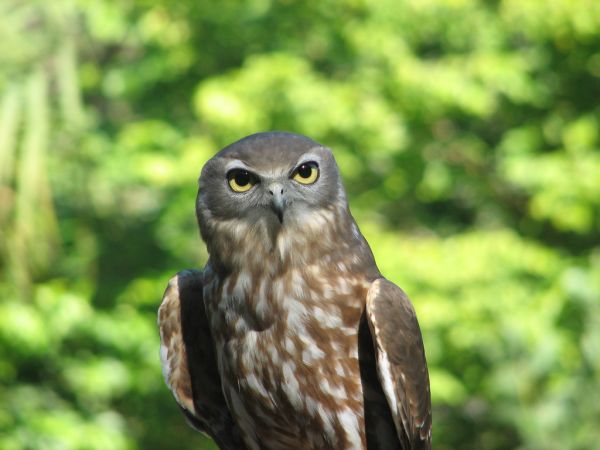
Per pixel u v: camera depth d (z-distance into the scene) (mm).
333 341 6125
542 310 14211
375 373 6152
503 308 14234
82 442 13336
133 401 15523
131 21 15742
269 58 14672
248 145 6156
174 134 15398
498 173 16797
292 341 6109
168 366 6441
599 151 16281
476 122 17562
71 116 12305
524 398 14078
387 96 15234
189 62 15992
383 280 6215
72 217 15938
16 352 13227
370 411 6180
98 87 16672
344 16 15539
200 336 6508
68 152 14953
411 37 16031
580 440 13586
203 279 6398
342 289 6152
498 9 16406
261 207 6070
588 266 15695
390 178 16344
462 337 14266
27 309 12773
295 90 14234
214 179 6211
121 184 15344
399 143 15211
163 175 14359
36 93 11117
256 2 15594
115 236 16234
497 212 18000
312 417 6184
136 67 16062
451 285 14172
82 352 14969
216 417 6598
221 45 16031
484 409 16453
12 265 11398
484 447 16719
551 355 13789
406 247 14547
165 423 15789
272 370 6145
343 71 15969
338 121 14359
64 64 11578
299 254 6102
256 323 6137
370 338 6141
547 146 17141
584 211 15375
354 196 16422
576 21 15859
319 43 16203
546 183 15406
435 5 15375
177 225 15797
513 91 15766
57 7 11562
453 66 15625
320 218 6137
